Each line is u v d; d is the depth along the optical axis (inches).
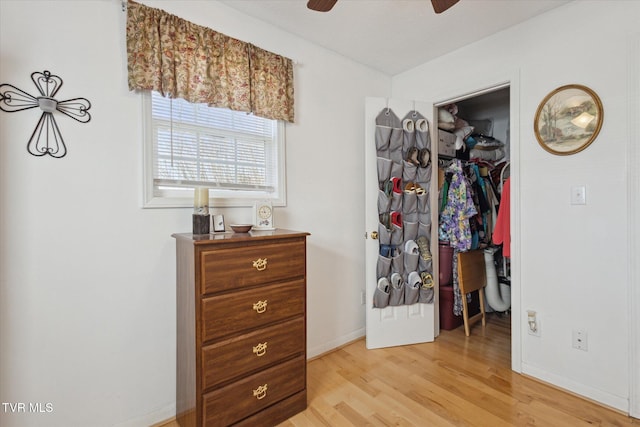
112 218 58.1
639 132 61.9
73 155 54.2
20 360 50.4
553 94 73.9
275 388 62.4
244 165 78.2
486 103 134.0
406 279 98.8
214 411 54.4
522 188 80.0
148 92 61.7
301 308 66.6
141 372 61.5
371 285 96.3
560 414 64.4
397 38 87.7
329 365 85.9
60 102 52.7
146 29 59.5
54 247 52.7
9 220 49.3
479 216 116.2
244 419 58.1
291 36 84.8
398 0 70.3
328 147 94.2
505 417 63.5
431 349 95.9
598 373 68.1
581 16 69.6
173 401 65.2
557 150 73.4
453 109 118.6
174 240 65.1
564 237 73.0
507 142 141.7
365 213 100.2
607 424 61.2
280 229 74.7
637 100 62.1
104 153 57.1
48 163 52.1
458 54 93.9
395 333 98.0
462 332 109.9
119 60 58.3
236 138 76.7
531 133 78.2
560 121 72.7
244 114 78.1
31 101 50.6
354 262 102.1
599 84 67.1
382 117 95.4
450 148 116.3
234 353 56.6
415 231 98.7
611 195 65.8
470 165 117.4
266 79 77.5
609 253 66.3
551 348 75.4
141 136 60.8
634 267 62.9
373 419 63.4
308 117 89.0
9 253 49.3
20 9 49.6
